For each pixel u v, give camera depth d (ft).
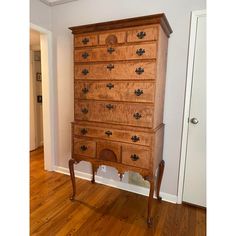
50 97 8.50
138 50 5.11
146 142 5.28
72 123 6.26
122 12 6.69
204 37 5.72
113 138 5.69
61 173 8.91
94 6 7.12
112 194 7.24
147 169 5.36
